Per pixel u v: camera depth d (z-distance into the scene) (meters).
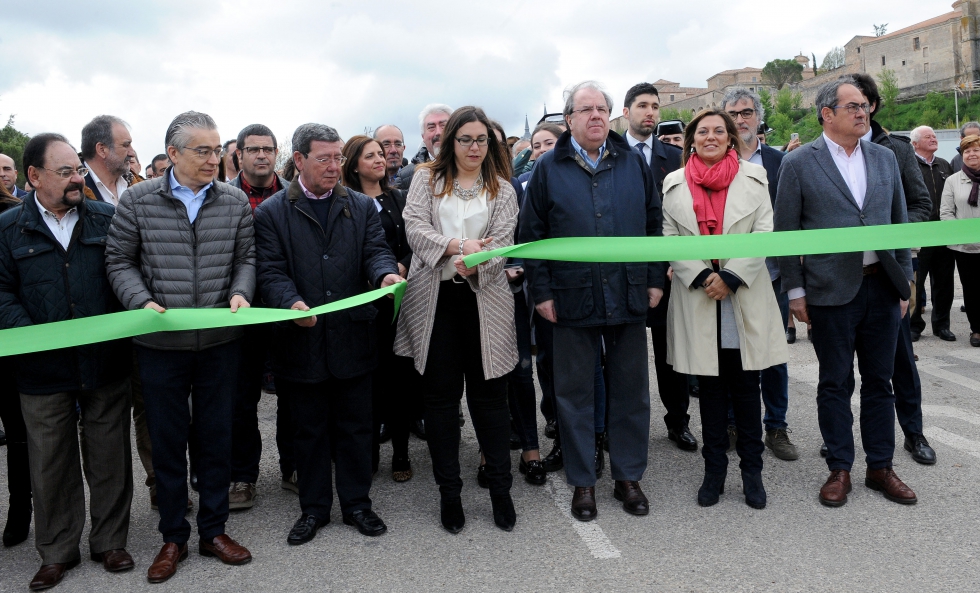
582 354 3.55
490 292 3.41
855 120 3.56
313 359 3.36
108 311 3.22
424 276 3.44
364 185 4.23
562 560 3.09
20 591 3.05
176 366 3.13
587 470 3.54
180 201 3.16
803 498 3.61
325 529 3.52
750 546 3.13
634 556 3.09
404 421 4.11
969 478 3.75
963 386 5.49
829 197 3.62
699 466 4.13
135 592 2.98
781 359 3.48
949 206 7.04
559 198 3.54
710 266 3.51
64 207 3.12
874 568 2.90
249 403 3.84
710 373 3.46
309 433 3.44
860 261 3.54
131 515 3.83
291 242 3.39
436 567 3.07
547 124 4.92
